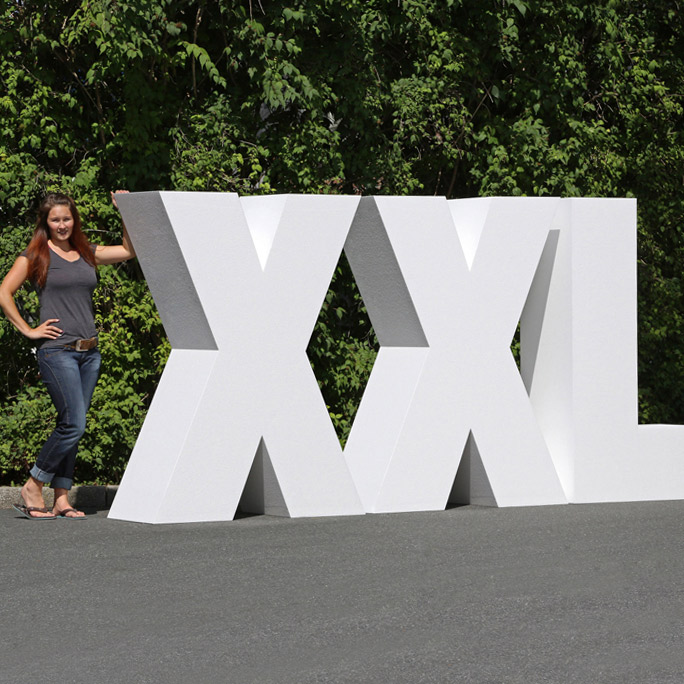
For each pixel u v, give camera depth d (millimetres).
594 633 7020
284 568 8695
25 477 14750
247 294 10812
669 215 17516
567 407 12039
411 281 11344
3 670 6352
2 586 8180
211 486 10664
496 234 11719
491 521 10703
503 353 11719
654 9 17469
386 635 6980
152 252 10883
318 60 15227
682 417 17875
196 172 14641
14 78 14289
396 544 9586
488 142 16141
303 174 15156
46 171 14789
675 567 8734
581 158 16422
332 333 15492
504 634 7004
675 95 17391
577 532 10141
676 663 6449
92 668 6375
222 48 15211
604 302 12117
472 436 11609
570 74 16469
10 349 14719
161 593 7973
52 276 10664
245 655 6594
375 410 11664
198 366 10859
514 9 16094
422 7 15531
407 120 15609
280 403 10930
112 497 12492
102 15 13719
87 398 10852
